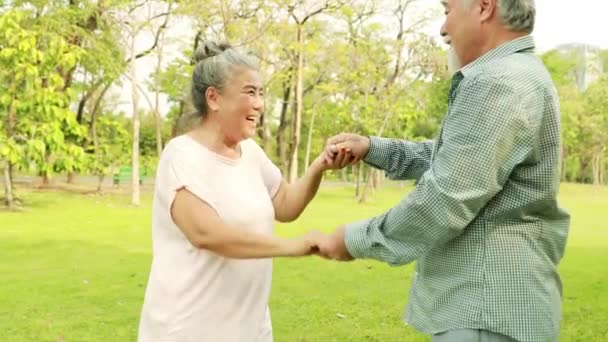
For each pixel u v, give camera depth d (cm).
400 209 189
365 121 2312
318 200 2139
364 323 480
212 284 212
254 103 216
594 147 3722
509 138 184
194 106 221
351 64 2203
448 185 183
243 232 203
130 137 2069
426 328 206
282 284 609
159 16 1861
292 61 2088
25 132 1316
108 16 1689
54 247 853
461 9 200
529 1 193
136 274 668
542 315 195
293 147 2183
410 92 2344
